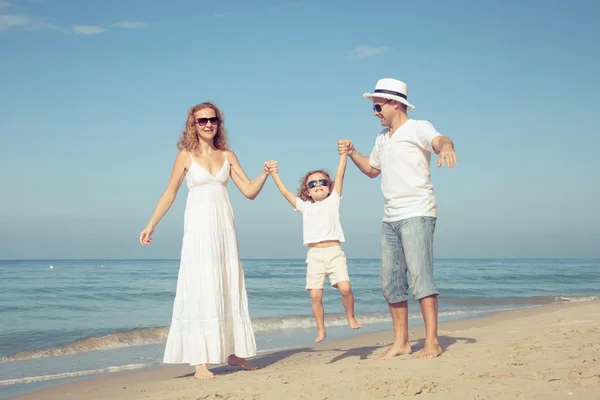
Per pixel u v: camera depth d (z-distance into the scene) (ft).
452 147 13.32
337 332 32.81
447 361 14.49
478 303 54.80
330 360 19.69
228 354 16.93
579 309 37.78
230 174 18.25
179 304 16.79
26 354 26.17
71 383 19.11
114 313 47.19
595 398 9.67
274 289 75.46
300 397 11.81
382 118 15.94
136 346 28.86
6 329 35.91
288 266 204.74
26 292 70.54
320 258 16.52
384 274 16.47
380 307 51.42
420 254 15.20
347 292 16.40
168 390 15.16
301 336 31.35
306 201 16.97
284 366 18.67
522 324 28.76
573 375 11.47
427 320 15.66
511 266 223.51
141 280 103.55
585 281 103.65
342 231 16.71
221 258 16.93
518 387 10.83
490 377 11.96
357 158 17.26
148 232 17.10
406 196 15.35
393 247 16.12
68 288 77.82
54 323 39.99
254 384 13.99
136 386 17.39
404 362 14.96
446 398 10.57
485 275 125.59
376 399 11.01
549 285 91.56
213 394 12.99
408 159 15.21
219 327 16.57
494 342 19.84
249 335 17.19
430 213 15.34
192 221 16.94
